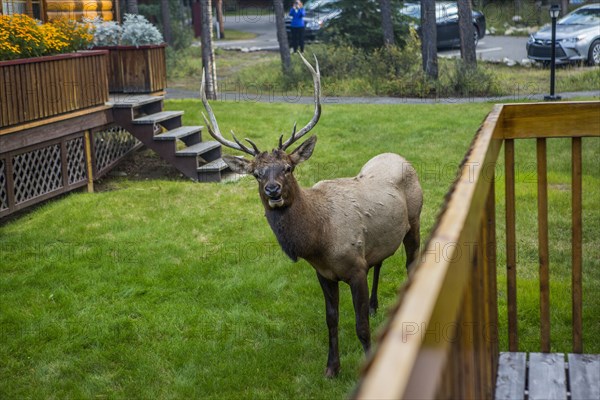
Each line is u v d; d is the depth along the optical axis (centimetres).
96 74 1166
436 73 1861
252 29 3659
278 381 546
